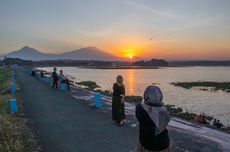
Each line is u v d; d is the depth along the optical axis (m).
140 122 4.05
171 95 50.84
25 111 15.84
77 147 8.91
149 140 4.00
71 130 11.23
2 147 8.32
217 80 101.25
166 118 3.97
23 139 9.55
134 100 22.84
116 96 11.87
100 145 9.09
